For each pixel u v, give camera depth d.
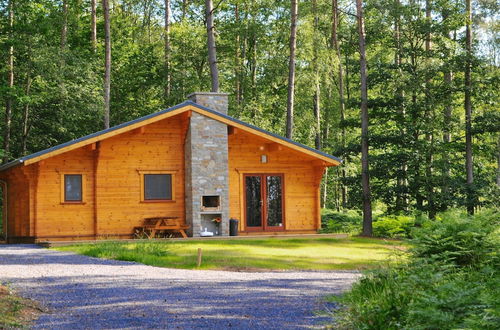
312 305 9.45
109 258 16.20
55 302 9.62
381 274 9.96
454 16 29.48
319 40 37.16
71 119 32.78
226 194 23.69
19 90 30.38
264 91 41.97
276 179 25.66
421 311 6.76
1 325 7.85
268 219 25.44
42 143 34.84
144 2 51.00
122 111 39.62
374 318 7.94
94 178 23.34
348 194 31.50
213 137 23.66
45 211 22.77
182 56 39.78
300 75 37.84
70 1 37.66
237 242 20.81
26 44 31.41
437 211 28.55
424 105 28.91
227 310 9.03
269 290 10.98
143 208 23.69
